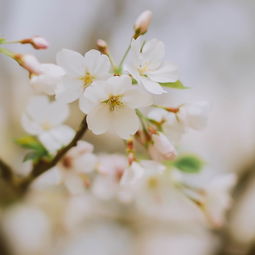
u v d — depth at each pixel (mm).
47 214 695
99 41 439
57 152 452
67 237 748
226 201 527
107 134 756
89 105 424
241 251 729
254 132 1043
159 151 443
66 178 480
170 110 452
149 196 536
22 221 729
